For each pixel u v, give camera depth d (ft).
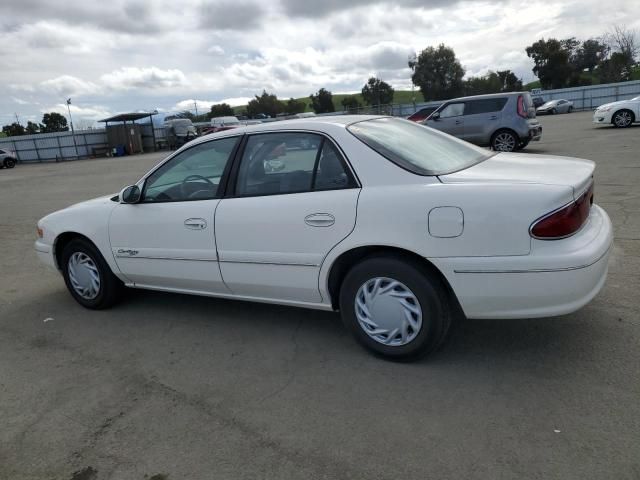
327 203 10.98
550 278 9.32
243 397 10.38
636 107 60.39
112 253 14.73
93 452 9.00
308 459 8.40
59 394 11.02
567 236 9.44
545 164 11.50
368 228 10.52
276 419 9.54
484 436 8.57
